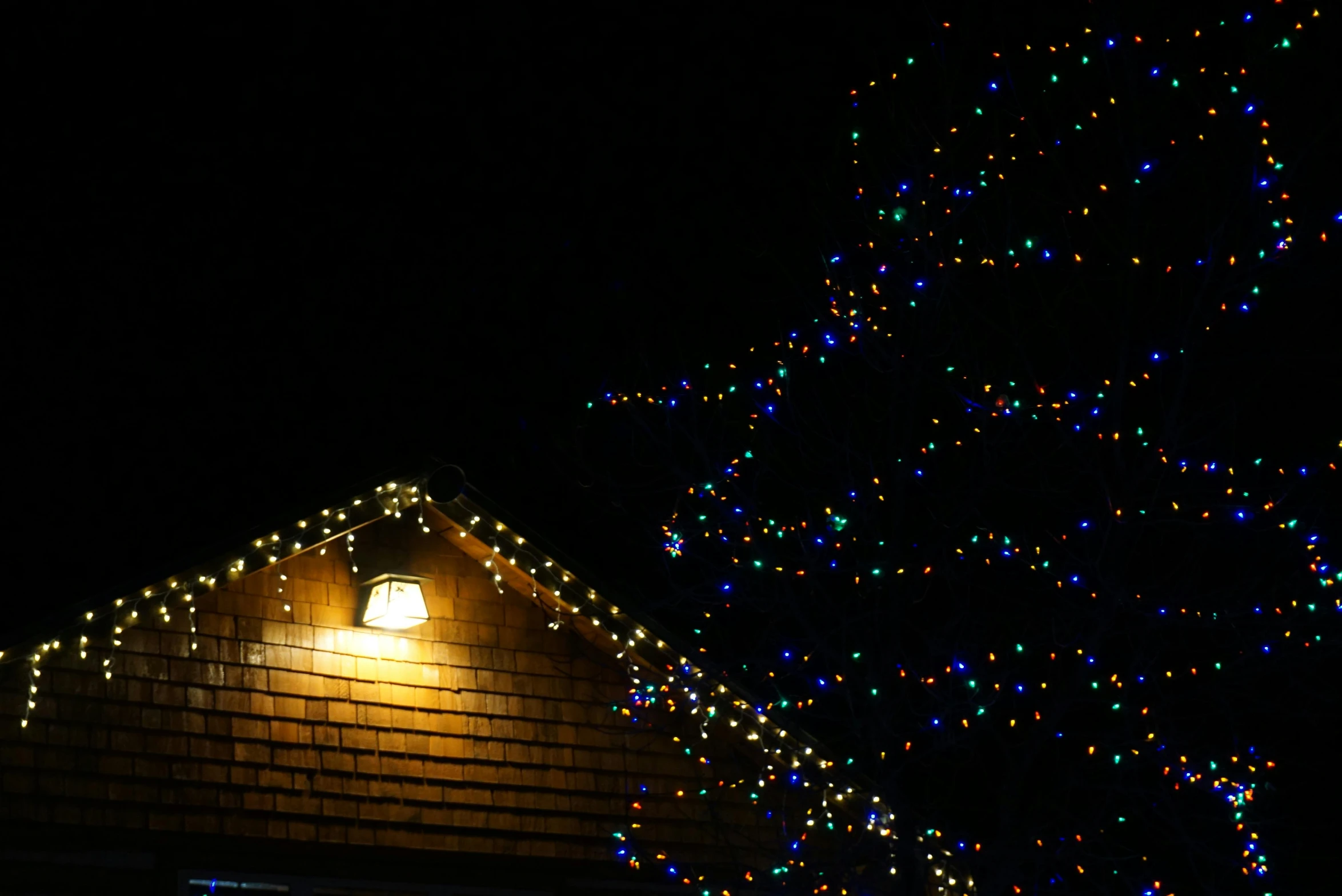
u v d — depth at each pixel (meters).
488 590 9.24
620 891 9.24
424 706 8.73
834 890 9.36
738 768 9.97
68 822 7.30
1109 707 10.72
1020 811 11.44
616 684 9.56
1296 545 11.64
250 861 7.88
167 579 7.82
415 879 8.44
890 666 9.91
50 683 7.47
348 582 8.70
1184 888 11.64
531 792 8.96
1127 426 11.86
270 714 8.15
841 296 12.43
